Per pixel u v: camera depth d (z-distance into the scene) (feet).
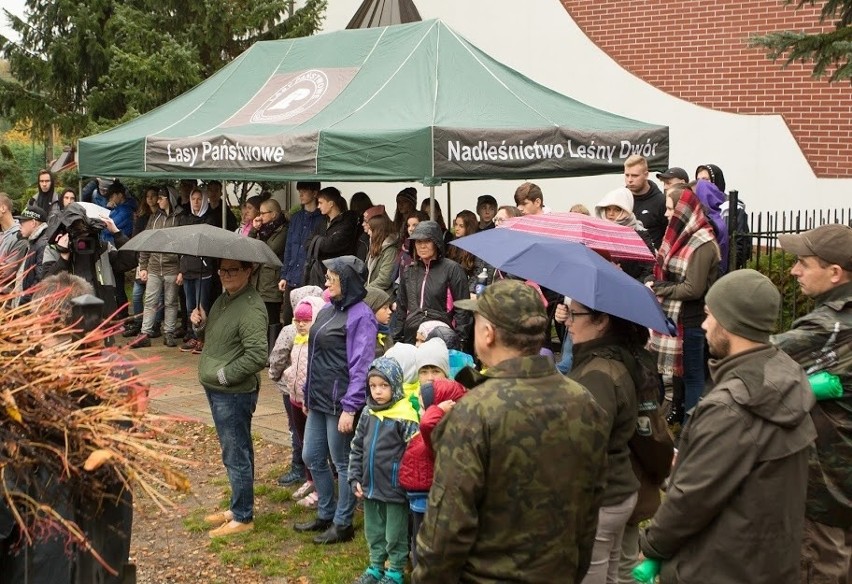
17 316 8.55
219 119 31.73
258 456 23.54
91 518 8.45
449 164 24.57
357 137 25.41
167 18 47.34
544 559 8.86
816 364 11.34
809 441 9.51
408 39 30.53
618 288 11.69
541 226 15.87
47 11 51.60
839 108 35.24
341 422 17.34
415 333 23.40
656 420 12.23
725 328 9.64
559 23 41.86
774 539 9.34
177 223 38.63
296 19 46.88
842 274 11.61
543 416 8.88
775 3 36.14
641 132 26.63
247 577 16.80
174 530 18.98
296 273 33.40
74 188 50.34
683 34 38.58
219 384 17.90
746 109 37.32
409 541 16.21
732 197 24.38
